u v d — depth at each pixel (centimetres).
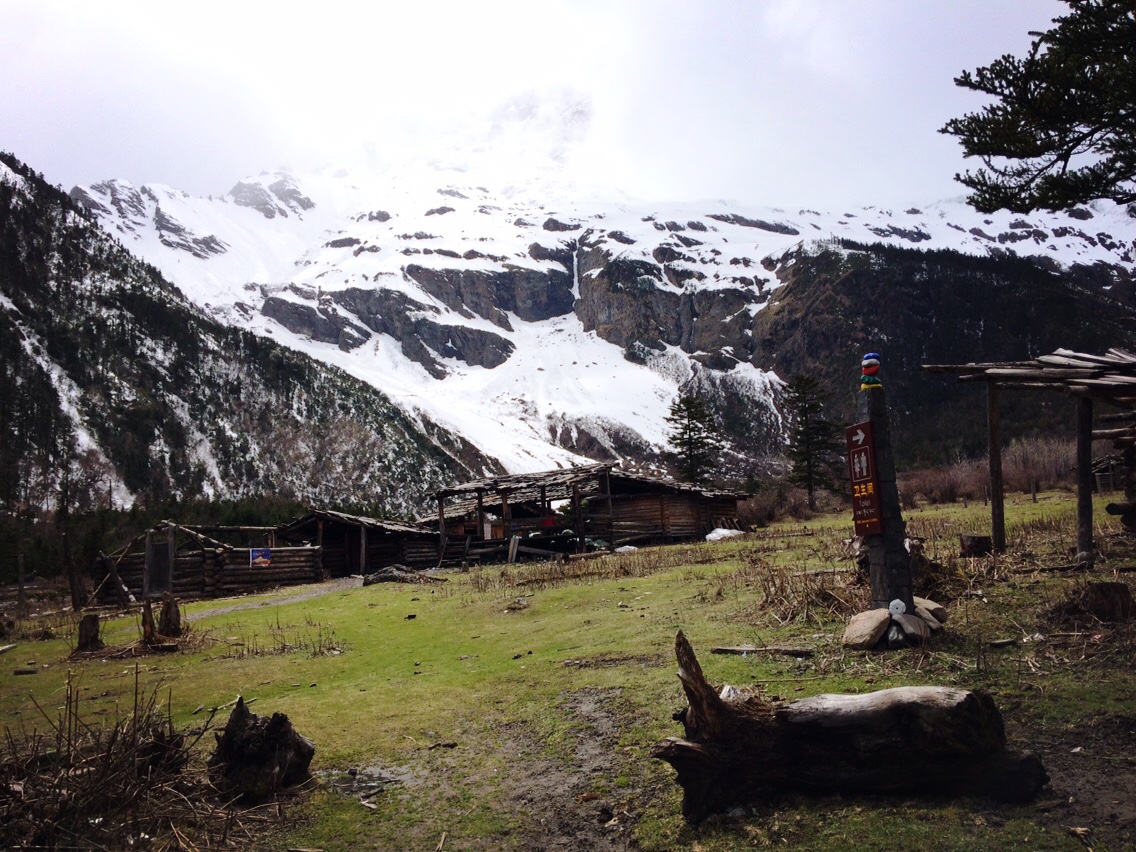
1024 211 793
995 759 435
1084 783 433
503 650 1012
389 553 3469
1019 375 1073
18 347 10388
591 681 773
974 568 923
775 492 5425
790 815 450
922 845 394
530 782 559
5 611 2319
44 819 464
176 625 1300
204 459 10875
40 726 765
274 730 580
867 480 762
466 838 487
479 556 3138
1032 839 386
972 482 4053
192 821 517
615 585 1461
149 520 4875
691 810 470
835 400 16962
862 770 455
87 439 9725
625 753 579
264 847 486
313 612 1638
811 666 693
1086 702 528
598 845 464
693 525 3478
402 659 1029
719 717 475
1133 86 650
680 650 485
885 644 709
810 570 1209
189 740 692
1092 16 656
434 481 12788
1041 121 722
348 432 13238
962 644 683
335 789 576
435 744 657
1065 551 1044
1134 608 667
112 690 928
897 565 743
